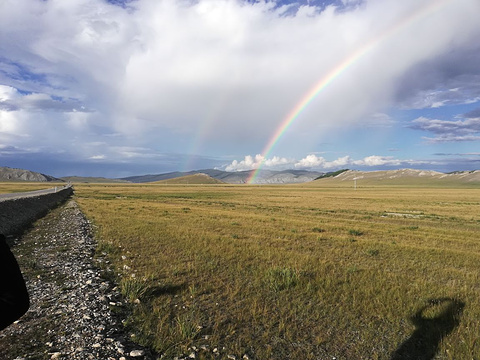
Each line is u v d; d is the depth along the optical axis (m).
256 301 9.20
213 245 17.19
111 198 72.56
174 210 40.31
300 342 6.96
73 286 10.14
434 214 41.19
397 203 63.41
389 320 8.09
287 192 131.75
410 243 19.84
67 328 7.03
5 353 5.91
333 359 6.31
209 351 6.43
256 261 13.91
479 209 49.03
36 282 10.57
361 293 9.93
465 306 9.02
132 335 6.93
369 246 18.14
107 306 8.44
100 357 5.80
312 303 9.20
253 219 31.17
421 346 6.89
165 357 6.14
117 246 16.73
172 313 8.30
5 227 21.58
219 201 65.88
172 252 15.50
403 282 11.20
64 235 20.31
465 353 6.53
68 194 89.31
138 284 9.88
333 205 55.94
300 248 17.45
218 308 8.71
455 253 16.67
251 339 7.03
